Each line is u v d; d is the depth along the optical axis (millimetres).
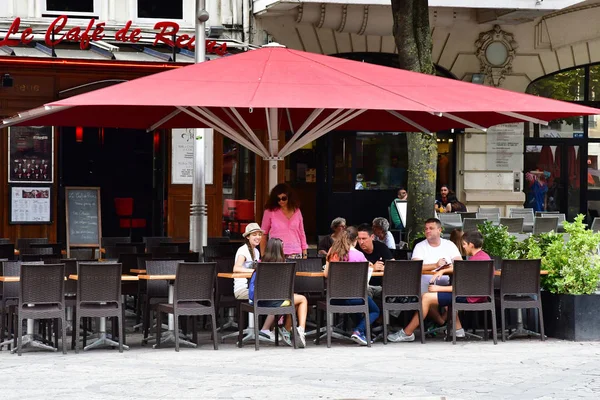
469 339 16953
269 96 14906
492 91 16453
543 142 33531
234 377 12633
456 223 25781
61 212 26844
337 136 31656
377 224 19359
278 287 15492
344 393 11445
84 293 14906
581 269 16734
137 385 11992
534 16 30578
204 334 17484
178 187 28094
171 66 24375
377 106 14797
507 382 12367
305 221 31797
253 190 28766
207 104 14328
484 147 32438
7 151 26391
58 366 13602
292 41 30094
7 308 16625
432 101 15375
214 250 19406
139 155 32250
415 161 21297
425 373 13047
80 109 17734
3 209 26406
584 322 16625
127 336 17359
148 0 28906
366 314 15891
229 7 29203
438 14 30891
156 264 15836
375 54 31234
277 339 16047
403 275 16188
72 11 28438
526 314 17828
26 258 17562
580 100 33188
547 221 25203
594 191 33781
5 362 14000
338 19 29656
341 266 15797
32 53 24844
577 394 11562
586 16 32594
